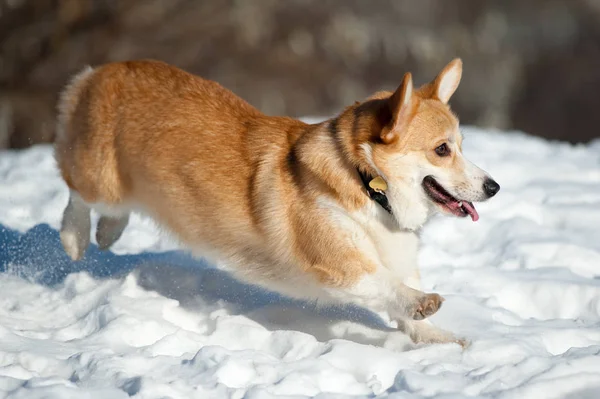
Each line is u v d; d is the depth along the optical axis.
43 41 36.62
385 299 8.96
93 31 37.25
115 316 9.28
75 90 10.93
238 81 37.41
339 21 40.75
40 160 17.09
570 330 9.40
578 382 7.64
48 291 10.46
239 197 9.46
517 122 50.34
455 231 13.51
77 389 7.28
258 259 9.57
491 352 8.65
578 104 51.22
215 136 9.69
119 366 7.91
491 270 11.62
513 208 14.19
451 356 8.68
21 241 12.23
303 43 39.22
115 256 11.81
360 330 9.56
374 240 9.09
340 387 7.80
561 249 12.31
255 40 38.47
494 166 16.47
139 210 10.58
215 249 9.80
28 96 35.66
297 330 9.59
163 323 9.31
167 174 9.79
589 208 14.14
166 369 8.00
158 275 10.89
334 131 9.12
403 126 8.79
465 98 46.69
